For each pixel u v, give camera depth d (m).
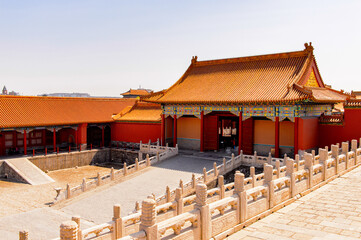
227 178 36.78
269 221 16.30
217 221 14.44
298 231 14.59
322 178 23.19
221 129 50.19
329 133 40.75
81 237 16.06
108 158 57.34
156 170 40.34
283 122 41.75
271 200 17.73
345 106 39.16
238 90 42.88
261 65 46.22
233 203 15.27
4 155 49.72
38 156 48.34
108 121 58.78
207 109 45.50
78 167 52.56
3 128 46.81
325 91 43.47
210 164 41.31
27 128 49.53
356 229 14.55
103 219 28.17
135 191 34.34
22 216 29.17
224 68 50.00
